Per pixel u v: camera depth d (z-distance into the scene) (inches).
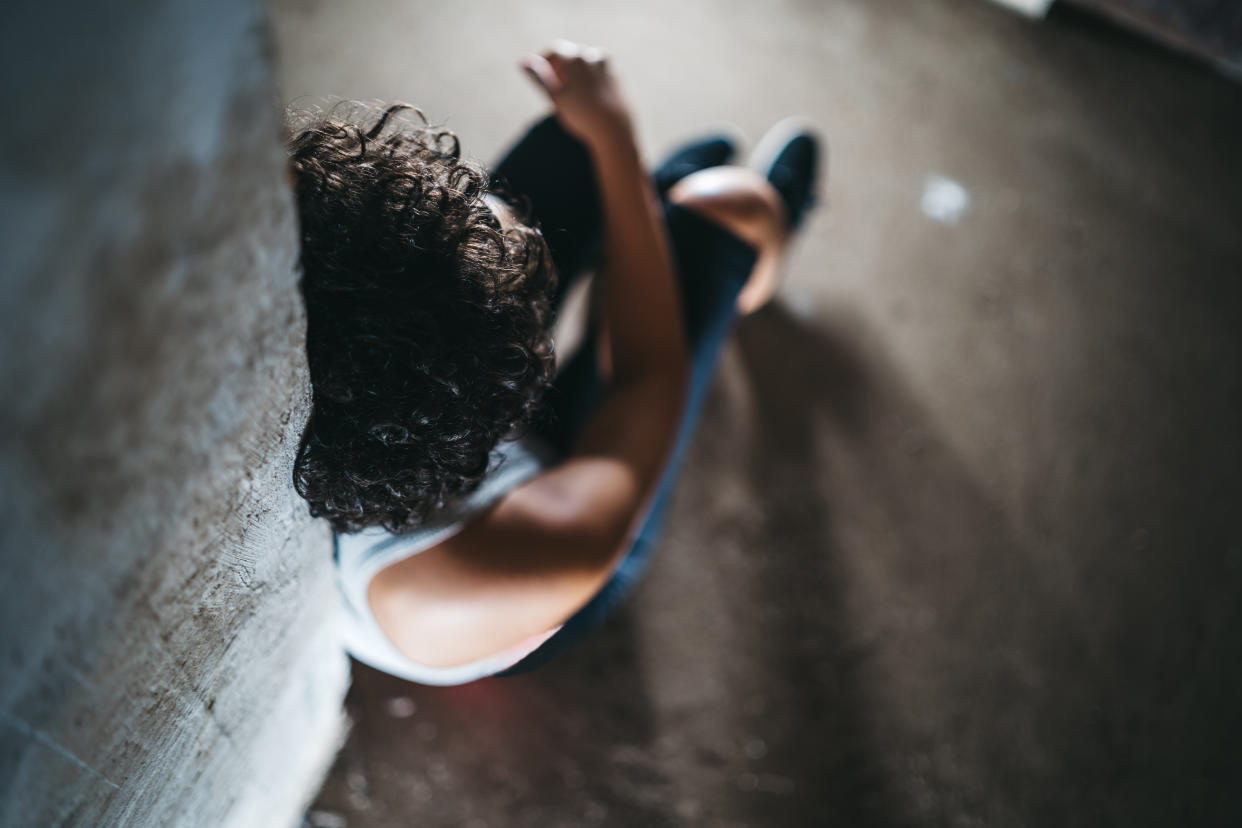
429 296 18.3
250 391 13.8
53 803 14.5
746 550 55.7
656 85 69.9
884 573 56.5
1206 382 67.1
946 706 53.6
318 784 43.6
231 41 9.8
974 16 79.4
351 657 43.0
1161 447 64.0
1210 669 57.4
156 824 21.3
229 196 10.8
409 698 49.0
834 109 72.2
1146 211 73.3
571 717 50.2
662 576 54.0
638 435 33.0
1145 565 59.8
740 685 52.4
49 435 8.8
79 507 10.1
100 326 8.8
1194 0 79.2
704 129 69.4
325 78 63.6
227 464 14.1
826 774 51.2
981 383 63.6
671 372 36.0
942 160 71.9
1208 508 62.6
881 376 62.7
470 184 21.9
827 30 75.3
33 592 10.4
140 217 8.9
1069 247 70.2
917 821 51.0
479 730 49.1
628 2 72.3
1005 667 55.2
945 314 65.7
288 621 24.8
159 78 8.7
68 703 13.3
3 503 8.7
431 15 67.5
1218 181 76.5
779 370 61.4
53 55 7.4
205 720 21.6
